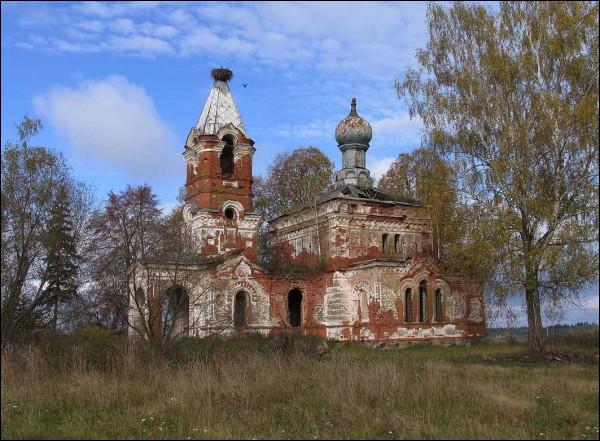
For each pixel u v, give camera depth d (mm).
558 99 33594
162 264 36781
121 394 19469
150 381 21578
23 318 34219
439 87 38062
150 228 42844
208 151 48906
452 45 37375
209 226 47812
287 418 16609
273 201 68312
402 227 49250
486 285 35688
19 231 33500
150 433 15086
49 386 20594
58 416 17047
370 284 44094
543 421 15977
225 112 50500
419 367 25188
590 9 34531
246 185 49781
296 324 49531
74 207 44875
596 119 32344
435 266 45969
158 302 34219
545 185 33844
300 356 25875
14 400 18625
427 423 15844
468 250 34250
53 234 35875
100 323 38812
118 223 50906
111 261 46344
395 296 44219
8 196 33344
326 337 46000
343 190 49906
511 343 44406
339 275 46156
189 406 17562
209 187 48469
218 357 25422
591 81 34031
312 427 15578
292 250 53125
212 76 52000
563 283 33594
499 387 19969
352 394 18594
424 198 38219
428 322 45219
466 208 35938
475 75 36531
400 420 15930
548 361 31781
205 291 39438
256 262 48969
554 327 38219
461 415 16672
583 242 32594
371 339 43031
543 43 35125
